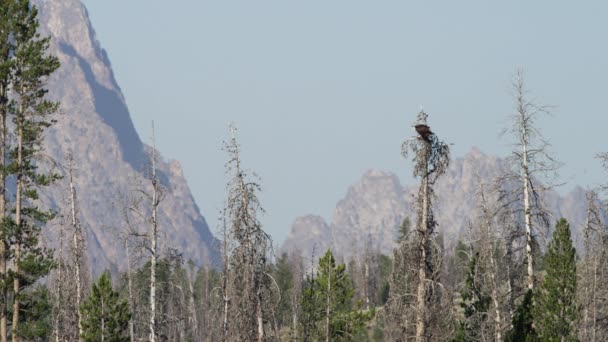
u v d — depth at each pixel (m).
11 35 118.19
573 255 102.50
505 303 106.06
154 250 99.06
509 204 98.38
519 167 97.50
